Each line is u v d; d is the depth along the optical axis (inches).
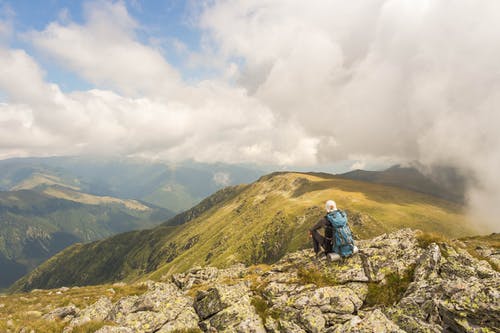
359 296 564.1
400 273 587.8
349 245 588.7
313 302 560.1
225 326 555.5
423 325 415.8
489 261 657.0
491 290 408.5
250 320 550.6
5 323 737.6
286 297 607.2
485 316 386.0
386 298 546.0
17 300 1443.2
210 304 642.8
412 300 479.8
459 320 405.7
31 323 717.9
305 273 666.8
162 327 595.2
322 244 610.9
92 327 614.9
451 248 612.4
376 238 794.2
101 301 806.5
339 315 522.3
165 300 713.0
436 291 475.5
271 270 832.3
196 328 574.9
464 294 426.9
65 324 709.9
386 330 403.5
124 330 569.9
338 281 620.7
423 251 636.7
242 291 683.4
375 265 626.2
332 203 613.0
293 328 513.0
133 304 717.3
